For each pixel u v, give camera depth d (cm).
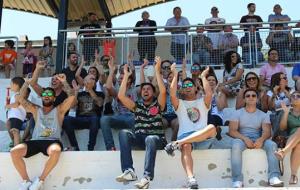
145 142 690
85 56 1172
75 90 844
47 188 716
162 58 1165
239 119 739
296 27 1150
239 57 1055
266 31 1155
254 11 1216
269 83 1043
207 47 1155
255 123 736
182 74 909
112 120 800
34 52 1412
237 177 681
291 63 1136
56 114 752
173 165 712
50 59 1319
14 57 1282
